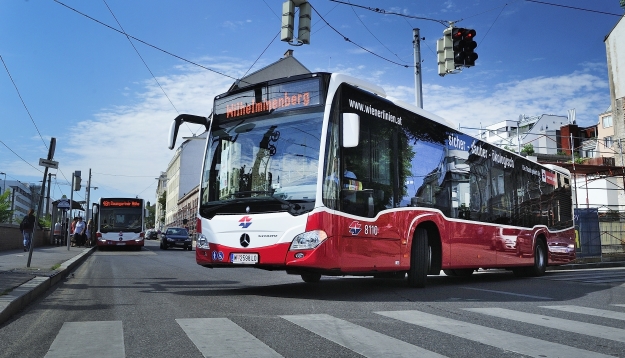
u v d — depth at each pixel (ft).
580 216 74.64
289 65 156.87
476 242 37.11
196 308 22.20
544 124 247.09
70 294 27.53
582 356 14.82
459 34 47.85
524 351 15.19
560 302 26.96
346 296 27.22
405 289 31.42
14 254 61.16
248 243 26.16
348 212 26.12
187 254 88.69
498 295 29.76
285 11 42.47
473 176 37.86
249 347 14.97
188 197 227.40
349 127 25.53
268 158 27.09
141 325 18.21
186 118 30.14
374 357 14.10
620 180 122.21
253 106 28.58
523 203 45.24
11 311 20.51
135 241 110.22
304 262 24.63
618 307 25.21
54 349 14.78
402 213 29.91
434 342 16.06
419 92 62.95
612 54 122.31
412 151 31.76
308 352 14.52
